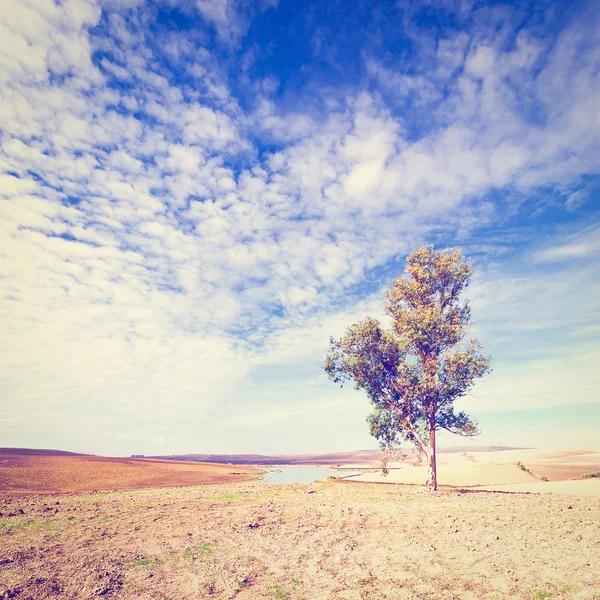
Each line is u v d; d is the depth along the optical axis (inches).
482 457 4079.7
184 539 677.3
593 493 1266.0
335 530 746.2
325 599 411.5
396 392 1440.7
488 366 1309.1
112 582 464.1
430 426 1373.0
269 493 1482.5
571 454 4099.4
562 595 387.9
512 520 753.6
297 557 569.3
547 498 1101.7
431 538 651.5
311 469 4197.8
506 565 489.4
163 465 3609.7
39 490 1594.5
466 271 1414.9
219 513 954.7
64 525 802.8
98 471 2453.2
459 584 437.4
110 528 770.8
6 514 928.3
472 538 633.0
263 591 437.7
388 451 1449.3
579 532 629.6
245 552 598.5
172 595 428.8
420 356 1422.2
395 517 858.1
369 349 1433.3
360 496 1323.8
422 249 1440.7
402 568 503.5
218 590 442.9
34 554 577.6
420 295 1429.6
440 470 2561.5
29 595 421.7
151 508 1047.6
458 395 1366.9
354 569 509.0
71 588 442.3
